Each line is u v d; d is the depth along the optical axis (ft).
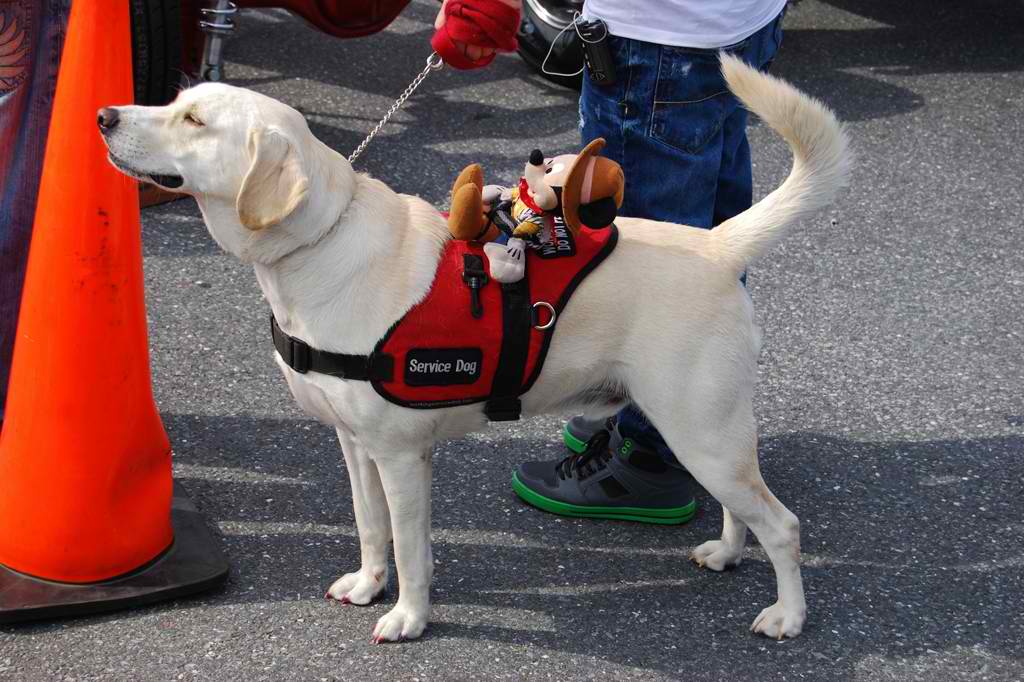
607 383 9.32
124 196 9.10
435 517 11.23
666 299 8.95
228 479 11.52
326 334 8.52
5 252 10.84
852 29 25.52
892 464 12.38
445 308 8.58
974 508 11.69
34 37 10.27
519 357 8.79
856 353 14.51
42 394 9.26
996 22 26.32
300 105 20.26
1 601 9.43
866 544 11.07
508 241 8.61
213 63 17.98
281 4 17.97
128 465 9.53
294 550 10.61
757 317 15.20
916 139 20.72
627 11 9.68
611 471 11.17
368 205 8.59
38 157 10.66
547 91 21.79
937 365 14.33
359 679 9.09
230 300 14.75
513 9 9.06
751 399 9.32
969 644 9.80
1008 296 16.03
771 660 9.53
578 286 8.83
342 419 8.90
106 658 9.18
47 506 9.43
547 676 9.23
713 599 10.28
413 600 9.49
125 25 8.87
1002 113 21.93
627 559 10.81
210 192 8.18
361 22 18.60
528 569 10.58
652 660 9.49
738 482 9.37
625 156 10.28
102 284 9.10
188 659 9.21
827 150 8.98
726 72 8.90
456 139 19.60
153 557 9.96
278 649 9.37
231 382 13.12
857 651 9.68
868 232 17.57
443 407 8.87
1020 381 14.05
